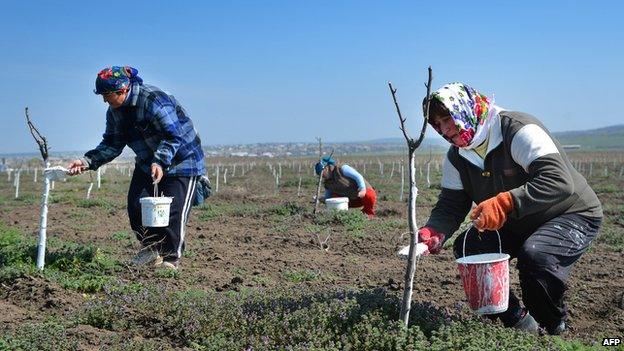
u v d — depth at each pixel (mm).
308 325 4699
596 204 4996
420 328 4695
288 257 9102
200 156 7613
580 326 5945
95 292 6547
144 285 6574
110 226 12930
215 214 15000
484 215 4516
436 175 34969
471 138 4828
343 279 7730
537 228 4992
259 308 5227
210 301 5527
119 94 7059
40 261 7191
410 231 4449
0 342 4652
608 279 7883
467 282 4594
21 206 17656
